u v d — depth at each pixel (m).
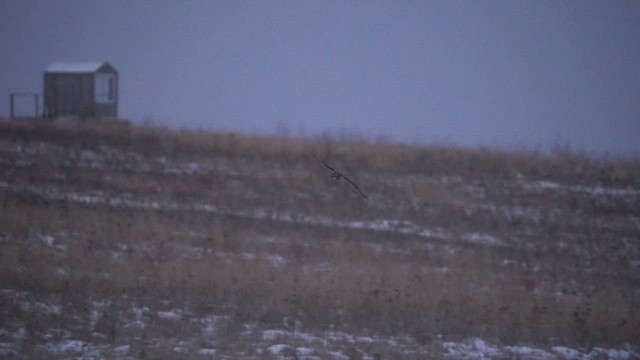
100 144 133.75
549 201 120.12
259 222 109.25
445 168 127.31
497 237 110.06
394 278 87.81
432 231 111.12
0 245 90.25
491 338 73.75
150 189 119.19
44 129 137.50
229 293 81.69
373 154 129.62
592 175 127.38
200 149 131.88
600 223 115.38
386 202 117.75
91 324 71.12
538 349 70.75
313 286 83.56
